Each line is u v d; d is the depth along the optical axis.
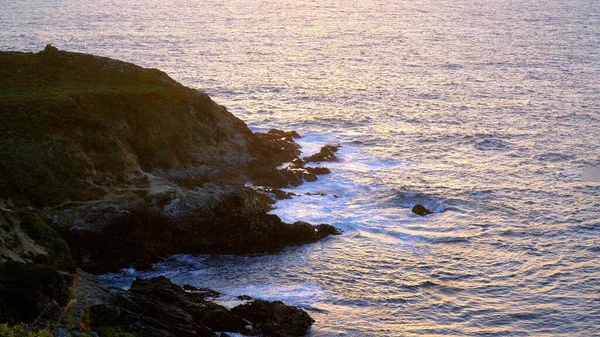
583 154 76.62
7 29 181.25
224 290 46.41
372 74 125.31
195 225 52.09
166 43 162.12
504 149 78.75
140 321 38.34
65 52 70.62
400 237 55.25
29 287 36.47
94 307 37.66
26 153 53.28
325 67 133.12
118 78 69.31
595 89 110.44
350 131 85.75
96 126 57.94
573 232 56.28
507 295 46.22
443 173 70.25
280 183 65.31
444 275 48.91
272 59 142.25
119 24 199.88
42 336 26.98
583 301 45.38
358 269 49.66
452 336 41.16
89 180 53.53
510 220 58.66
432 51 152.50
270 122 89.50
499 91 109.50
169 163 61.38
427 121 90.94
